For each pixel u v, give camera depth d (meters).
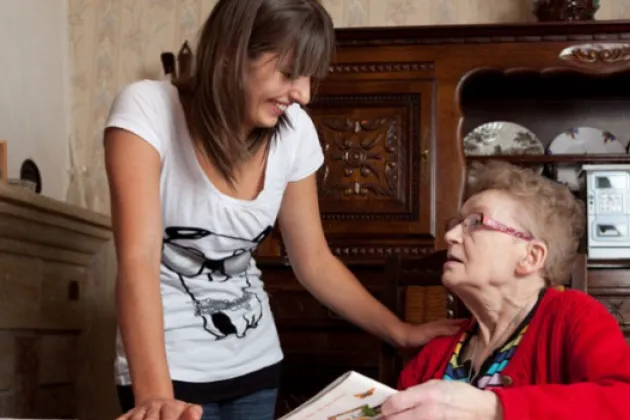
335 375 2.77
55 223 2.47
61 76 3.30
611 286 2.84
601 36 2.79
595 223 2.92
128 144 1.32
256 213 1.47
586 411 1.08
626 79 3.10
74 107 3.35
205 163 1.40
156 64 3.34
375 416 1.08
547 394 1.10
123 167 1.31
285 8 1.26
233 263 1.51
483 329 1.43
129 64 3.35
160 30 3.36
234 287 1.53
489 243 1.38
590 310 1.30
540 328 1.34
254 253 2.89
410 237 2.83
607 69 2.79
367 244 2.85
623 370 1.17
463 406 1.06
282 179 1.52
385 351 1.79
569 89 3.26
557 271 1.40
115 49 3.37
